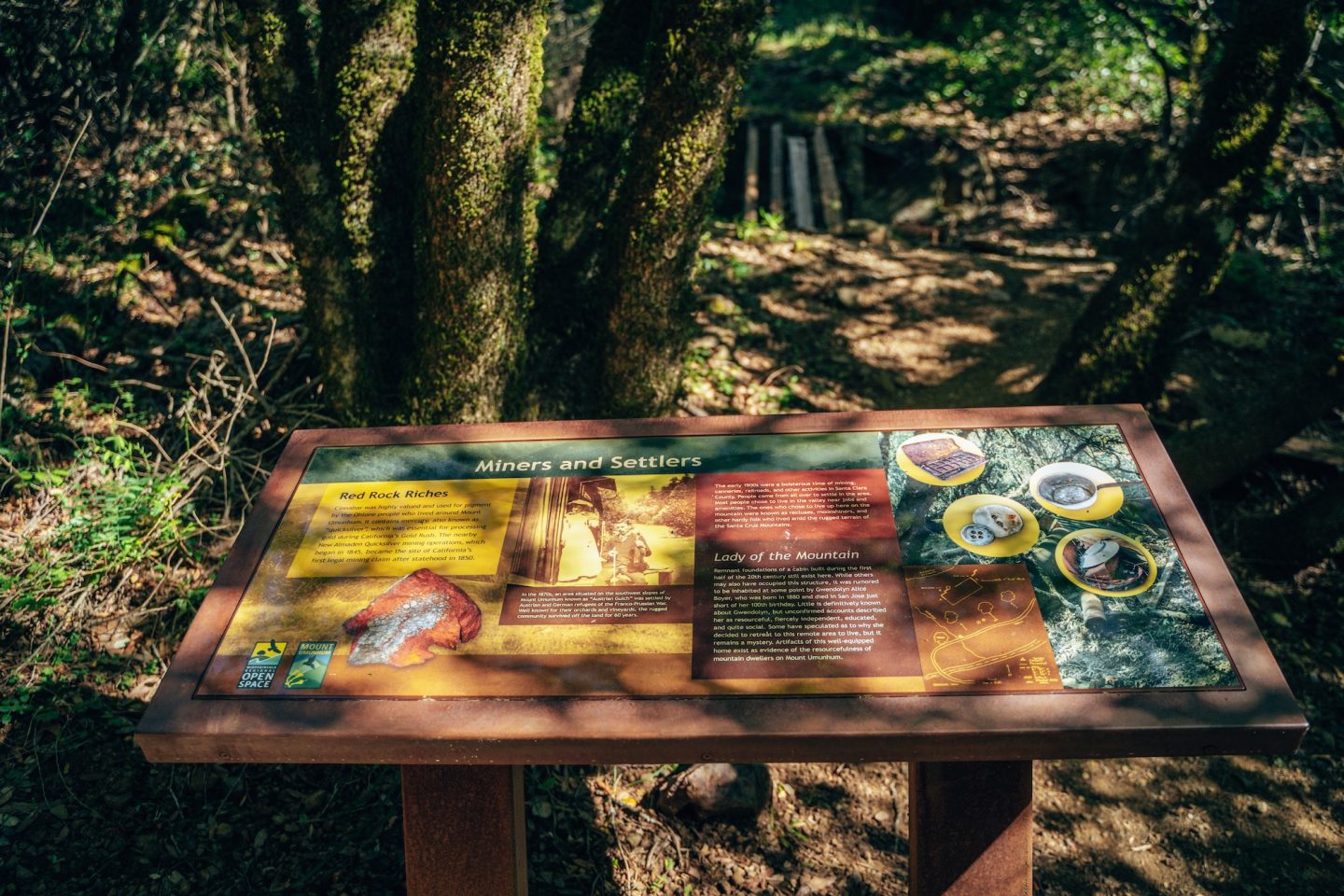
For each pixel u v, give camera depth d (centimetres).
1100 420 256
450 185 363
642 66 419
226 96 663
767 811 362
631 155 400
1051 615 209
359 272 412
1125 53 1073
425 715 196
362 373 423
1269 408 491
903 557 223
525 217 408
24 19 512
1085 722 189
